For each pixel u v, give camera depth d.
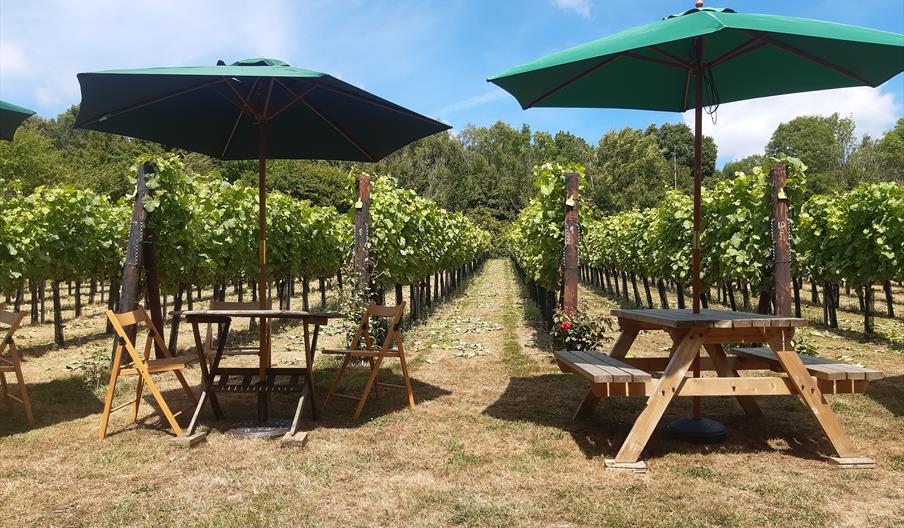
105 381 5.90
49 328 11.53
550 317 9.55
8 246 7.35
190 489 3.04
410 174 59.75
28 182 32.81
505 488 3.04
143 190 5.79
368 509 2.79
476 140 88.00
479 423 4.32
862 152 53.16
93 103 3.80
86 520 2.68
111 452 3.67
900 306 15.27
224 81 4.03
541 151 74.38
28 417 4.38
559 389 5.46
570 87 4.37
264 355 4.36
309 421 4.43
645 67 4.31
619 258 15.46
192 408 4.86
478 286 22.34
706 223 8.62
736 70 4.31
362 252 7.16
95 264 9.78
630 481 3.13
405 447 3.76
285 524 2.62
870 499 2.87
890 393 5.14
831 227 9.95
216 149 5.16
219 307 4.80
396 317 4.71
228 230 9.48
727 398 5.04
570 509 2.75
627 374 3.38
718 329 3.49
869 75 3.83
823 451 3.64
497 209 64.12
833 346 8.23
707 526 2.55
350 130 4.89
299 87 4.42
